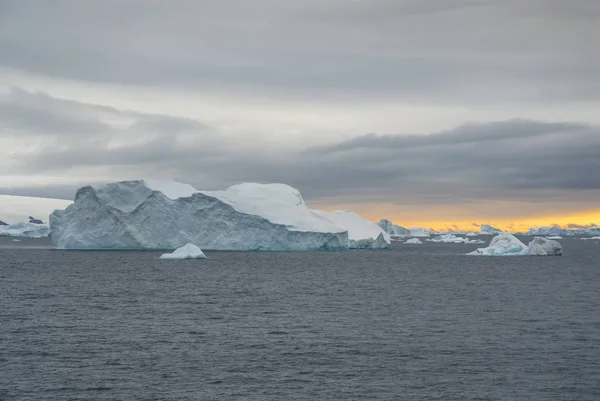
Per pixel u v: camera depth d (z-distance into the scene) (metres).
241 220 158.62
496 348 46.53
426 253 198.25
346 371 40.50
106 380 38.44
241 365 41.81
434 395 36.03
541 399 35.44
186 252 142.00
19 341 48.44
